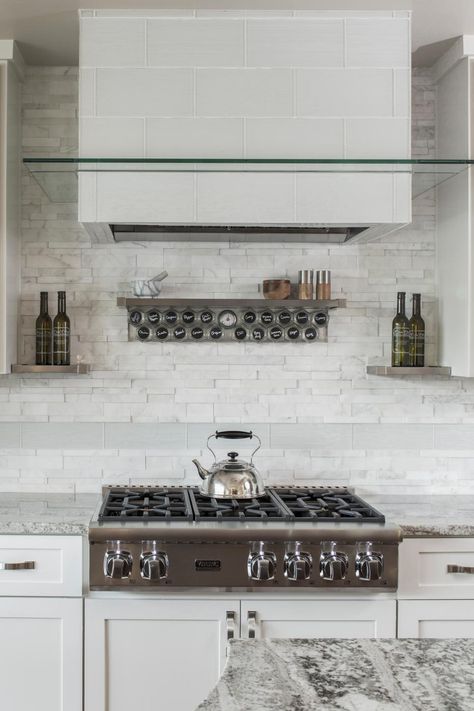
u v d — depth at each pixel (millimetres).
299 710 1145
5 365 3064
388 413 3430
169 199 2793
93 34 2807
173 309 3334
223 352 3396
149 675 2670
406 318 3361
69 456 3375
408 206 2822
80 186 2781
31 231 3363
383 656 1391
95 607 2668
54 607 2678
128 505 2916
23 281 3361
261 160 2582
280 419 3406
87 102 2805
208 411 3393
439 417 3418
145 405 3385
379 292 3428
